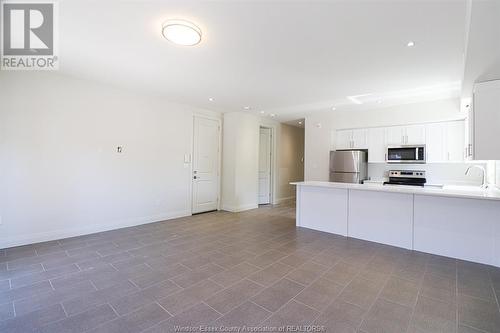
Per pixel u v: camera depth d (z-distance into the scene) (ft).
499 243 9.18
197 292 7.23
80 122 12.47
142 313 6.22
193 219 16.52
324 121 19.38
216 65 10.15
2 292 7.14
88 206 12.89
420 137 15.58
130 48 8.80
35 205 11.27
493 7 5.03
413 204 10.97
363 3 6.17
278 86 12.62
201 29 7.47
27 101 10.96
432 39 7.82
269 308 6.46
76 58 9.73
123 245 11.26
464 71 8.33
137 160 14.76
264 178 22.77
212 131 19.25
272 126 22.67
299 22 7.06
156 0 6.20
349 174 17.42
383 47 8.42
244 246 11.23
